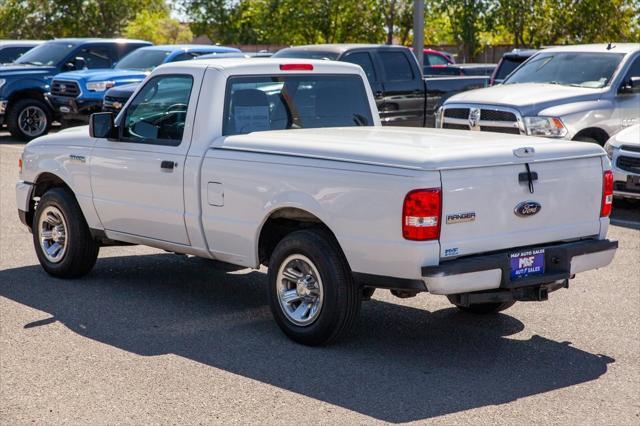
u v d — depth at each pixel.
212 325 7.08
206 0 48.06
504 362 6.28
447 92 17.38
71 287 8.22
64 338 6.73
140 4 56.56
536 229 6.29
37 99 21.34
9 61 24.17
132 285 8.31
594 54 13.84
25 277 8.57
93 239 8.34
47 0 53.50
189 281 8.50
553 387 5.80
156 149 7.42
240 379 5.89
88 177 8.02
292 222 6.91
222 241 7.03
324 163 6.26
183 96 7.34
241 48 45.31
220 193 6.93
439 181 5.79
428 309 7.62
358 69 8.03
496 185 6.04
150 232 7.61
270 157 6.60
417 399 5.57
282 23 41.28
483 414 5.34
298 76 7.65
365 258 6.05
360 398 5.58
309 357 6.33
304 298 6.53
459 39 38.31
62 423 5.20
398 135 6.88
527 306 7.73
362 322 7.21
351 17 39.91
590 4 35.75
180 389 5.72
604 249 6.60
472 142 6.38
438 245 5.83
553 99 12.65
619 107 13.04
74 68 21.64
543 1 36.66
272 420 5.23
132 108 7.73
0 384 5.79
